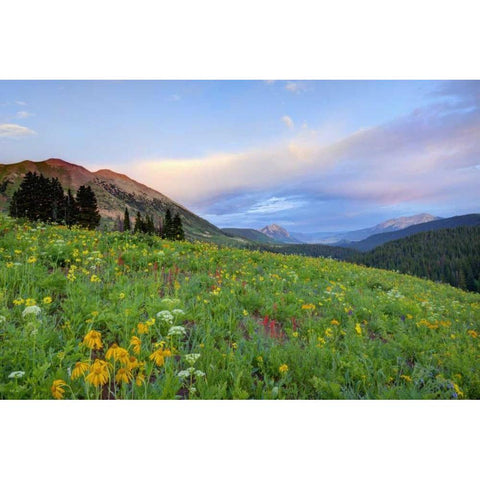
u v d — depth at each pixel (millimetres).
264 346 5137
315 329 6199
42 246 9039
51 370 3516
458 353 5660
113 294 5742
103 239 11609
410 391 4066
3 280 5812
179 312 5031
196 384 3756
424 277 22703
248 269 10930
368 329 7230
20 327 4301
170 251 11125
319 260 18359
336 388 3885
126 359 3113
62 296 5887
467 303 13148
